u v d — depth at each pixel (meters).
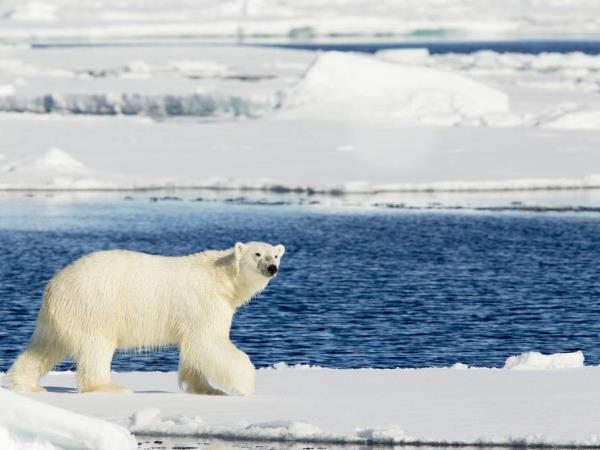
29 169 139.12
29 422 28.72
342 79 188.00
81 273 38.78
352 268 88.75
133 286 38.56
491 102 188.00
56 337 38.91
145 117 185.88
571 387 38.81
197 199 127.81
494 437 31.25
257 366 56.78
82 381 38.69
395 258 93.44
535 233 106.00
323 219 114.31
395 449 31.30
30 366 39.34
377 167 140.50
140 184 133.88
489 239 102.69
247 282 38.88
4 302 74.94
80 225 110.12
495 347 61.59
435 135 162.38
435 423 33.34
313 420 34.00
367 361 57.97
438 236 104.38
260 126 172.50
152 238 103.50
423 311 72.06
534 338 64.25
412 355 59.53
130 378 43.62
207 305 38.50
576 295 77.94
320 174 137.00
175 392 39.41
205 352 38.06
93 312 38.44
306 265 90.12
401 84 188.62
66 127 171.50
